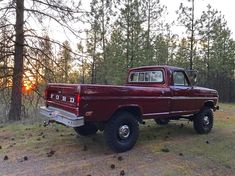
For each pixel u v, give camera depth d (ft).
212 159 23.77
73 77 46.37
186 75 30.27
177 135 31.42
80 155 23.68
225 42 106.22
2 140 28.17
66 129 32.73
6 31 38.83
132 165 21.74
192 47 90.07
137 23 82.28
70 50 42.19
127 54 83.25
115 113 23.86
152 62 86.69
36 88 41.63
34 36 40.60
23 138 28.89
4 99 42.34
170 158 23.59
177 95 28.71
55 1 40.37
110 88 22.89
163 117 27.71
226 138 30.89
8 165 21.31
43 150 24.86
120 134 24.04
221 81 111.24
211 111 33.30
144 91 25.45
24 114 41.83
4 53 39.40
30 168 20.76
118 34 82.94
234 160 23.71
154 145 26.99
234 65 107.45
